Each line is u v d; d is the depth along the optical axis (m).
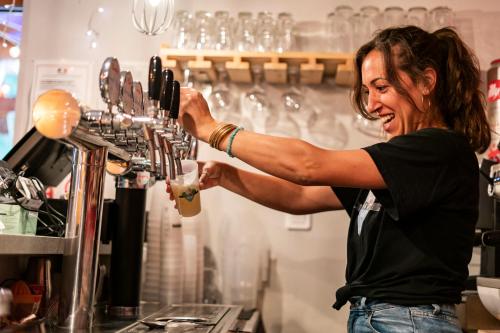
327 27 2.73
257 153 1.29
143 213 1.84
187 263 2.40
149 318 1.69
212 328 1.54
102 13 2.85
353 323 1.33
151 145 1.24
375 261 1.30
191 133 1.37
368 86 1.43
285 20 2.65
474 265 2.55
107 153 1.42
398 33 1.41
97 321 1.62
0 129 2.85
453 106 1.41
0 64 2.88
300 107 2.70
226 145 1.32
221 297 2.63
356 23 2.61
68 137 1.23
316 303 2.64
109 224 1.81
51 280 1.55
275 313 2.64
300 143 1.27
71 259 1.32
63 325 1.30
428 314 1.21
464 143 1.30
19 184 1.56
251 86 2.76
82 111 1.16
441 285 1.24
